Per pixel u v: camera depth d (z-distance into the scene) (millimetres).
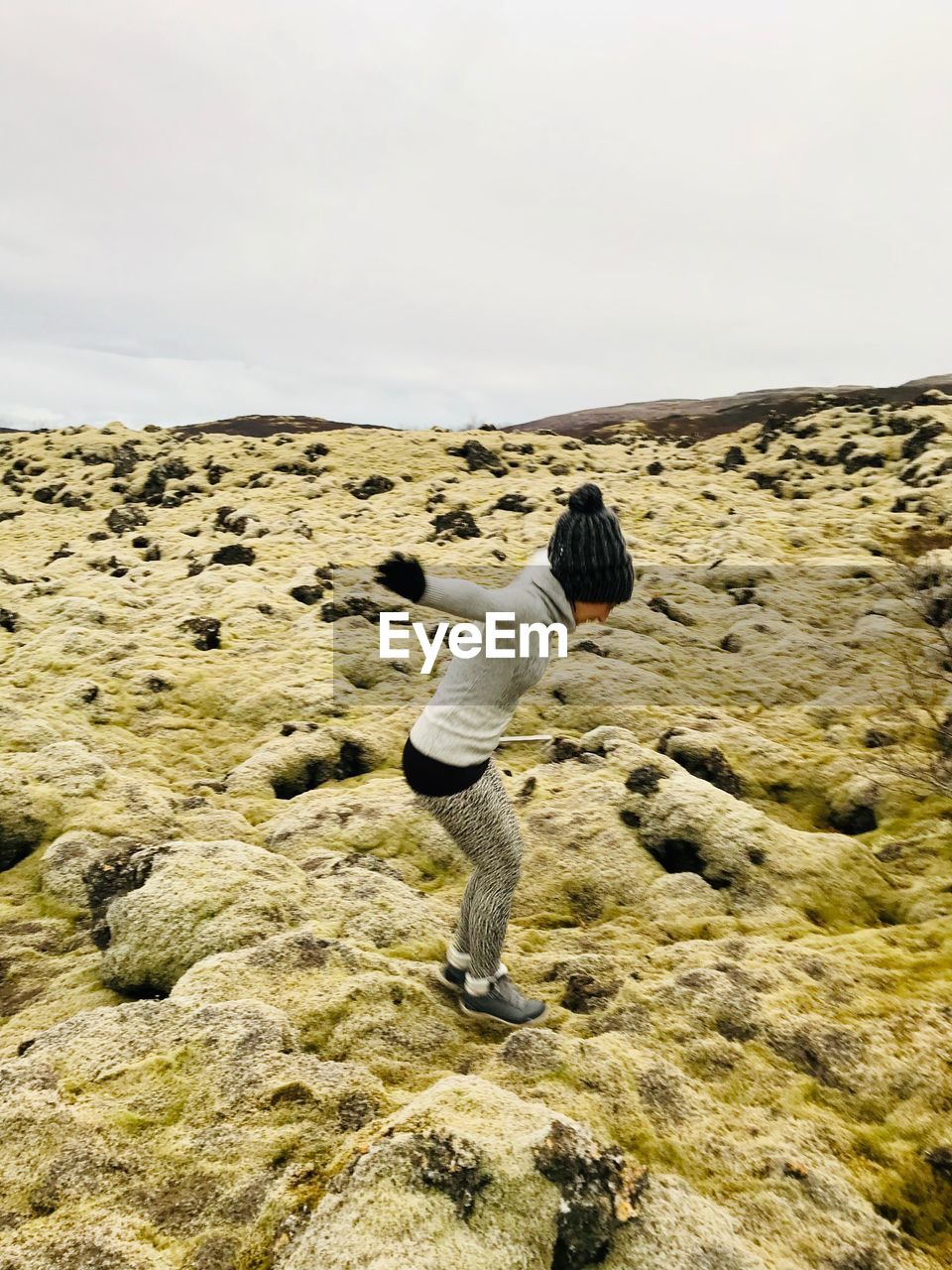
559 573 4301
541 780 10172
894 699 15164
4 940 6859
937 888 7863
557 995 5898
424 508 44250
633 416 129500
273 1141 3701
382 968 5508
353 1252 2865
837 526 37156
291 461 55938
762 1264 3219
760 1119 4453
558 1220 3131
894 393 101938
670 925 7188
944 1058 4828
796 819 10703
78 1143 3594
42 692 15023
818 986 5730
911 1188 4031
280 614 22250
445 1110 3551
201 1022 4523
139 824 8992
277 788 11539
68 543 38750
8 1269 2926
